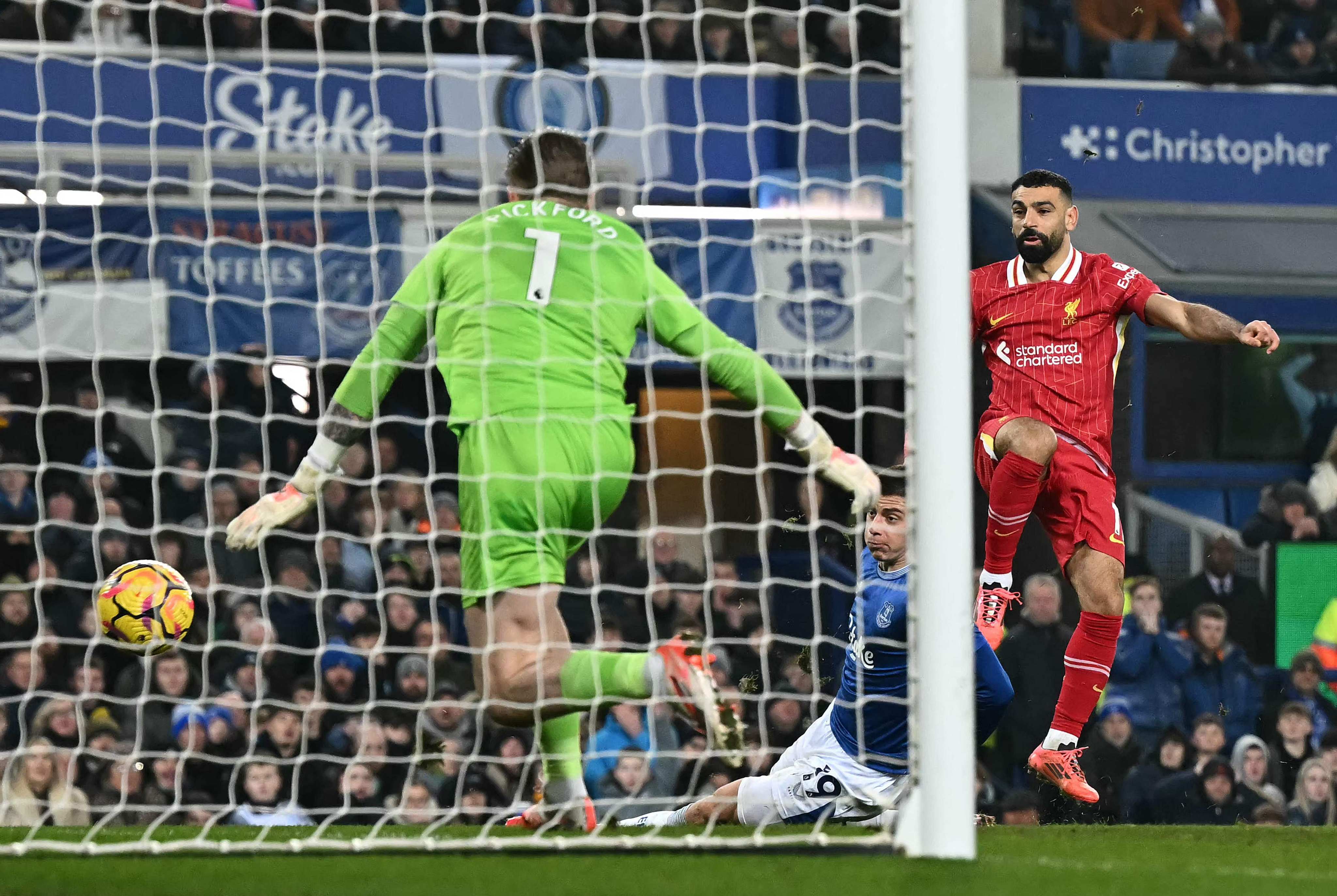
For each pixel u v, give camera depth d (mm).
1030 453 16406
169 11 29609
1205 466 34031
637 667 12977
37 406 30234
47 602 28078
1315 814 29719
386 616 28531
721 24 31469
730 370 14156
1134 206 34688
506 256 14023
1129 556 32531
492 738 27453
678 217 29938
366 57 27875
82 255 28594
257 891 10367
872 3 31984
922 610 11695
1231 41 35969
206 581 28812
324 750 26922
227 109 29125
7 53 28438
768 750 13445
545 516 13539
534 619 13398
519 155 14602
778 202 30031
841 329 29484
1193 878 11375
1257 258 34344
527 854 12312
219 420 29609
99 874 11164
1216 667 30047
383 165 29531
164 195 28906
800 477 31188
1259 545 32781
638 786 26406
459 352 13953
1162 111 35000
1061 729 17328
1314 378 34375
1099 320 17109
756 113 31078
